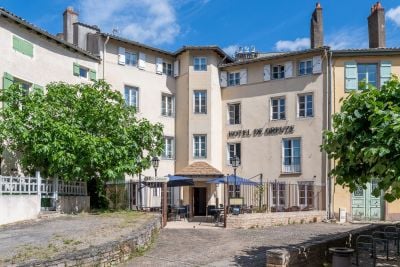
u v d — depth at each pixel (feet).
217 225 65.92
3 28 64.54
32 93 61.46
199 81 96.58
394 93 31.04
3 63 64.08
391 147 27.48
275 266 32.12
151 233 47.44
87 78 82.58
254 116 94.73
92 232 41.70
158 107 95.86
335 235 43.01
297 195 87.97
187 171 92.48
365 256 42.06
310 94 88.38
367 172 32.14
